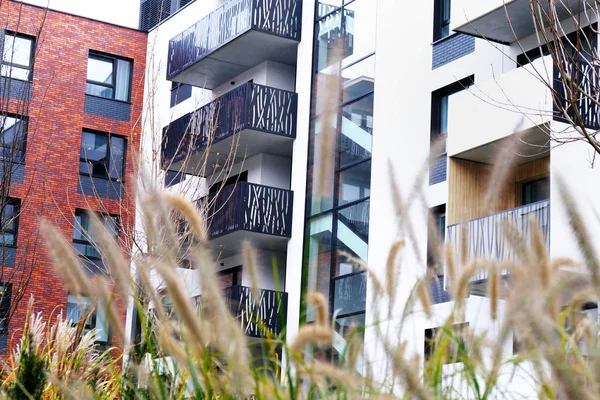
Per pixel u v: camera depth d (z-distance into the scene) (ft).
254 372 7.66
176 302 7.67
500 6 49.90
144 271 8.67
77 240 86.74
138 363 10.04
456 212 52.80
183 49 82.64
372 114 64.59
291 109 73.61
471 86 51.85
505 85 49.52
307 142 72.28
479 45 55.77
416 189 9.46
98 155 91.09
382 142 61.82
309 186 70.90
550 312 6.25
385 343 6.53
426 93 59.06
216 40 77.87
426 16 60.23
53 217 86.12
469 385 7.98
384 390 7.58
